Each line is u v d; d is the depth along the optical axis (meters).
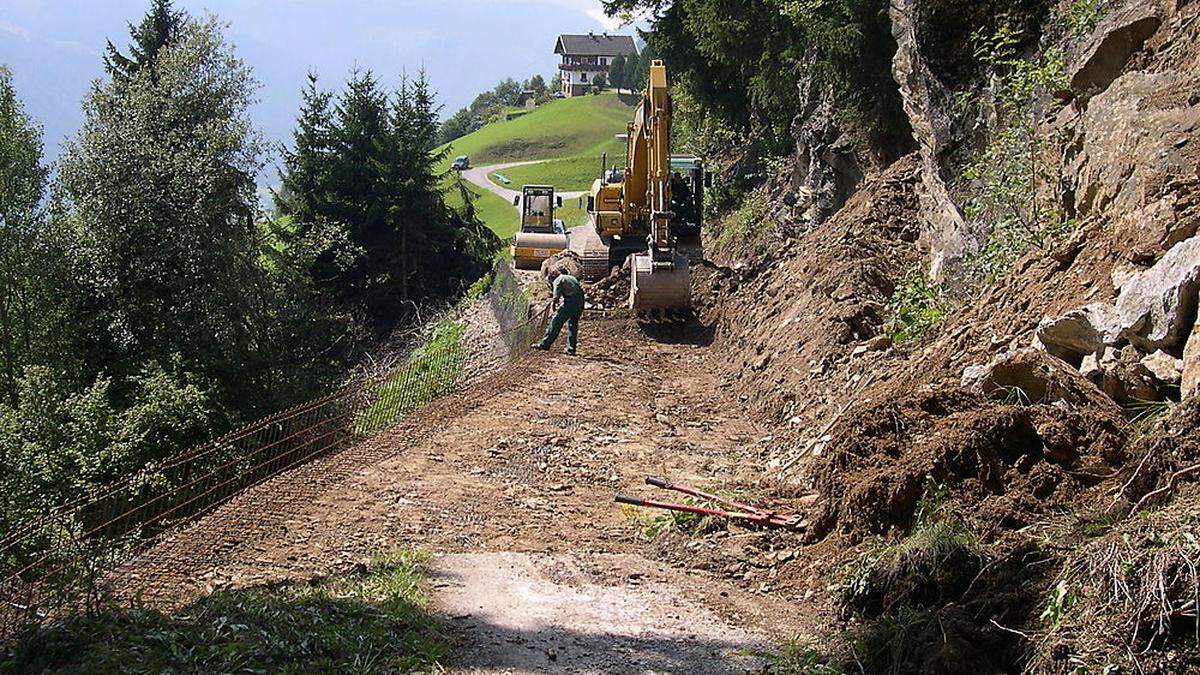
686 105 40.00
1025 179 13.44
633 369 19.02
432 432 13.84
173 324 27.73
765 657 6.84
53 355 27.00
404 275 45.69
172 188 27.78
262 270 32.25
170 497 10.82
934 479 8.05
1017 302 10.82
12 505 18.00
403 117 46.19
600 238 25.36
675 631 7.31
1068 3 14.27
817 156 25.11
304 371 30.31
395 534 9.58
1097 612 5.71
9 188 27.27
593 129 116.19
